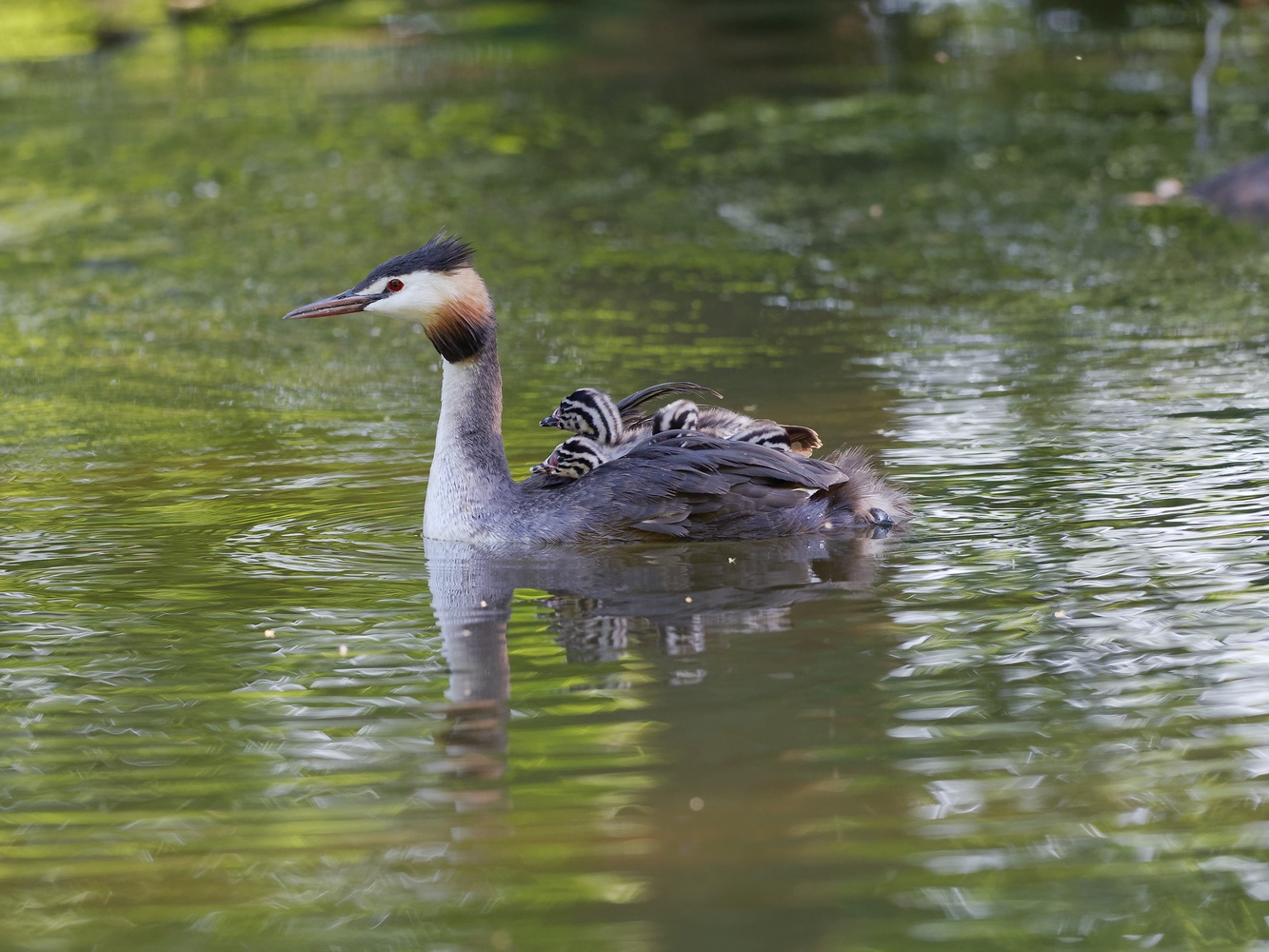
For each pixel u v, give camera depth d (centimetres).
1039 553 1157
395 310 1267
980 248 2486
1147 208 2708
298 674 970
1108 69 4066
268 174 3117
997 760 820
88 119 3794
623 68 4428
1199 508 1245
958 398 1664
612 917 688
